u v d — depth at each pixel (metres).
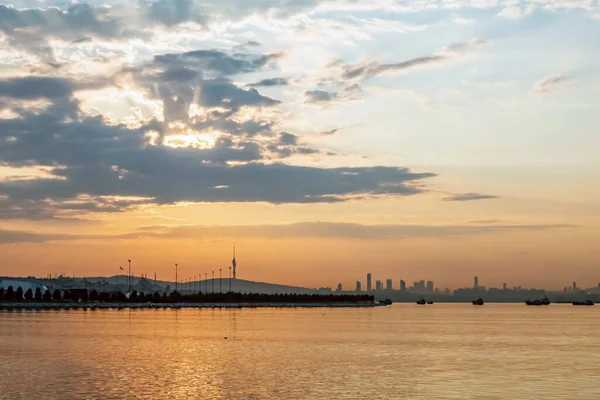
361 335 170.00
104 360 104.94
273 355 114.62
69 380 82.94
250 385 79.69
